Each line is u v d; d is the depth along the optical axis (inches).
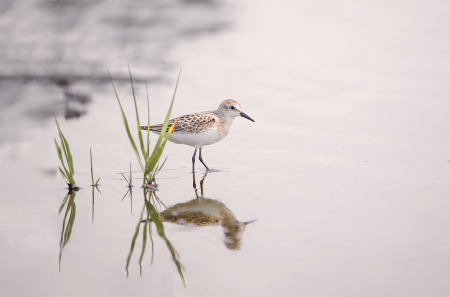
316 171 452.1
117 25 1039.6
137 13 1121.4
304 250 299.6
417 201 373.4
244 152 518.0
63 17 1042.7
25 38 919.7
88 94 697.0
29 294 259.0
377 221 338.3
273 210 363.3
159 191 413.4
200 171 466.9
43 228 335.9
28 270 282.5
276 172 454.0
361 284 262.1
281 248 302.4
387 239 311.0
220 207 374.0
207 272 278.7
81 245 313.3
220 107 509.7
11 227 336.2
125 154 508.4
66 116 614.9
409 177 427.5
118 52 896.3
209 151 526.0
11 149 506.6
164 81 765.9
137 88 731.4
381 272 273.0
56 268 285.3
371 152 500.4
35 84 712.4
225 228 340.2
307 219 344.8
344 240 311.0
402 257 288.4
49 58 829.2
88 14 1077.1
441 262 282.2
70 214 362.0
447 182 413.1
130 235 328.5
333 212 356.2
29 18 1021.2
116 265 287.9
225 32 1060.5
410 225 331.0
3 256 297.4
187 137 487.2
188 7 1202.0
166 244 315.3
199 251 304.3
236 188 416.2
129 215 362.9
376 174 438.0
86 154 502.9
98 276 276.8
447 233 318.3
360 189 402.0
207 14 1171.9
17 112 614.9
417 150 502.3
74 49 890.1
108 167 471.2
